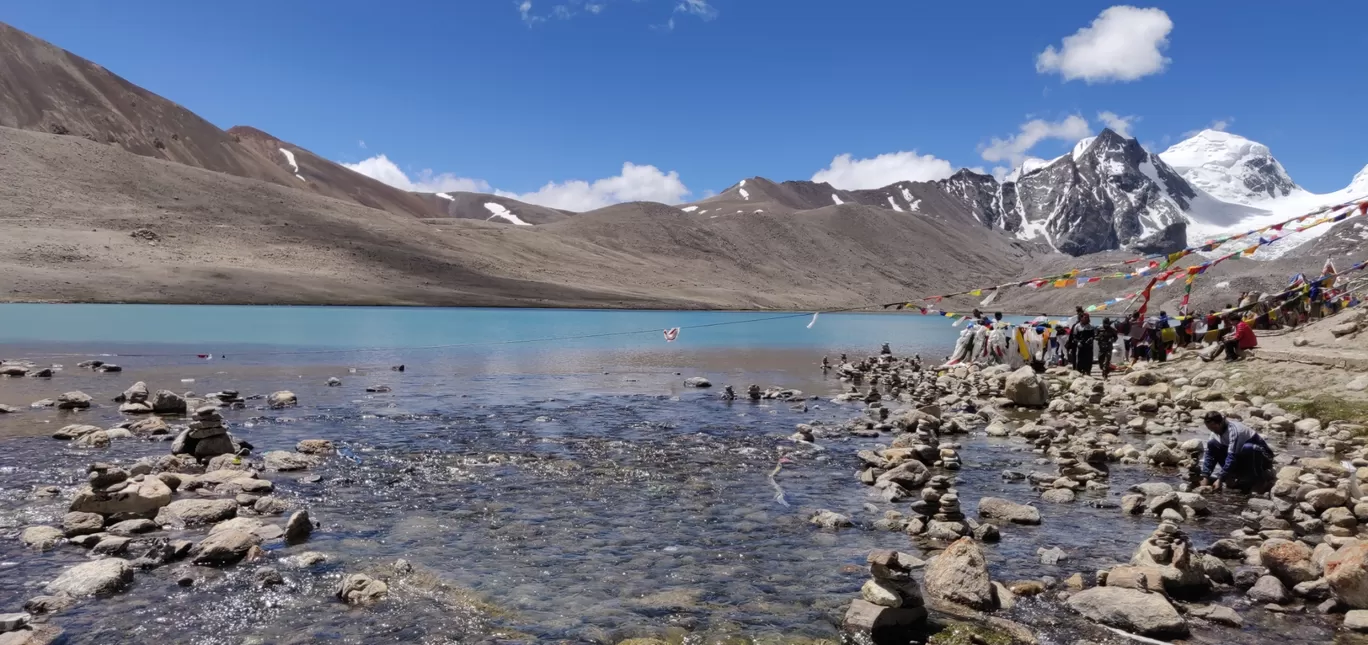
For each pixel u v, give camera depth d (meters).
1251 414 18.61
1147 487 11.57
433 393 21.70
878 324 79.56
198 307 69.50
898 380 26.58
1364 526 9.66
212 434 12.73
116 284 76.31
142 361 27.52
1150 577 7.38
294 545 8.70
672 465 13.26
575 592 7.52
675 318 82.25
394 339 42.75
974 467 13.62
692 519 10.09
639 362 32.84
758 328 66.25
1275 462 13.58
